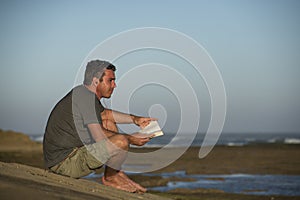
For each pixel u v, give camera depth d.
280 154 33.03
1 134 40.31
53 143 5.07
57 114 5.07
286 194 13.48
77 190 4.41
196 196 12.14
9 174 4.36
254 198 12.30
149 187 14.92
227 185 15.79
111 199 4.39
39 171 5.10
